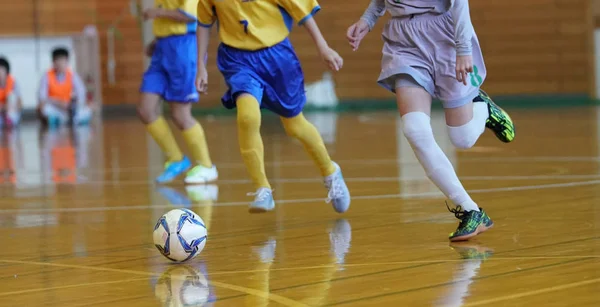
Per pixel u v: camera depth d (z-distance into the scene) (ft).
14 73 113.39
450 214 28.22
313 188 37.01
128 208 32.89
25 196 37.73
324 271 20.02
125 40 117.50
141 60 117.70
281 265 21.02
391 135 68.33
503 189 33.73
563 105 109.50
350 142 62.80
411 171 42.37
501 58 118.32
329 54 28.68
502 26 118.21
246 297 17.63
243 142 28.86
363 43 118.73
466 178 37.99
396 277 19.01
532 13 117.80
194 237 21.58
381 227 26.35
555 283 17.78
